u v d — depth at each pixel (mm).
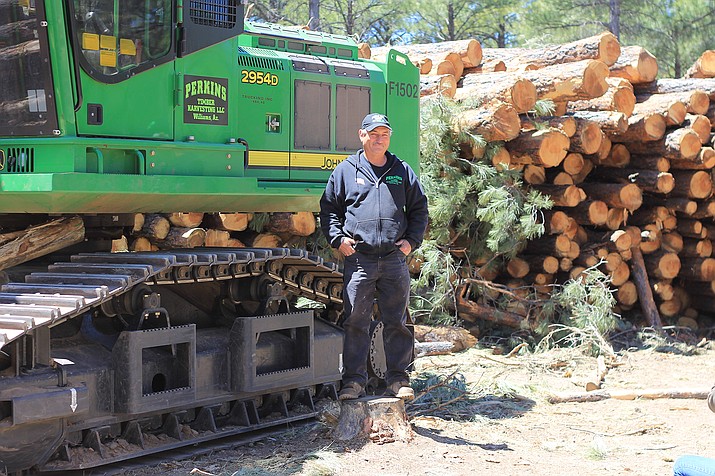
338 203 6133
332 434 6082
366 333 6184
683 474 4133
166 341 5605
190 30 5941
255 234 9469
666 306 11391
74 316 5289
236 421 6199
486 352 9594
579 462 5762
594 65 9703
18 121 5516
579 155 10258
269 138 6844
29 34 5391
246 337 6062
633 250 10898
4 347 4992
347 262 6129
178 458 5668
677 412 7242
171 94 5898
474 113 9641
